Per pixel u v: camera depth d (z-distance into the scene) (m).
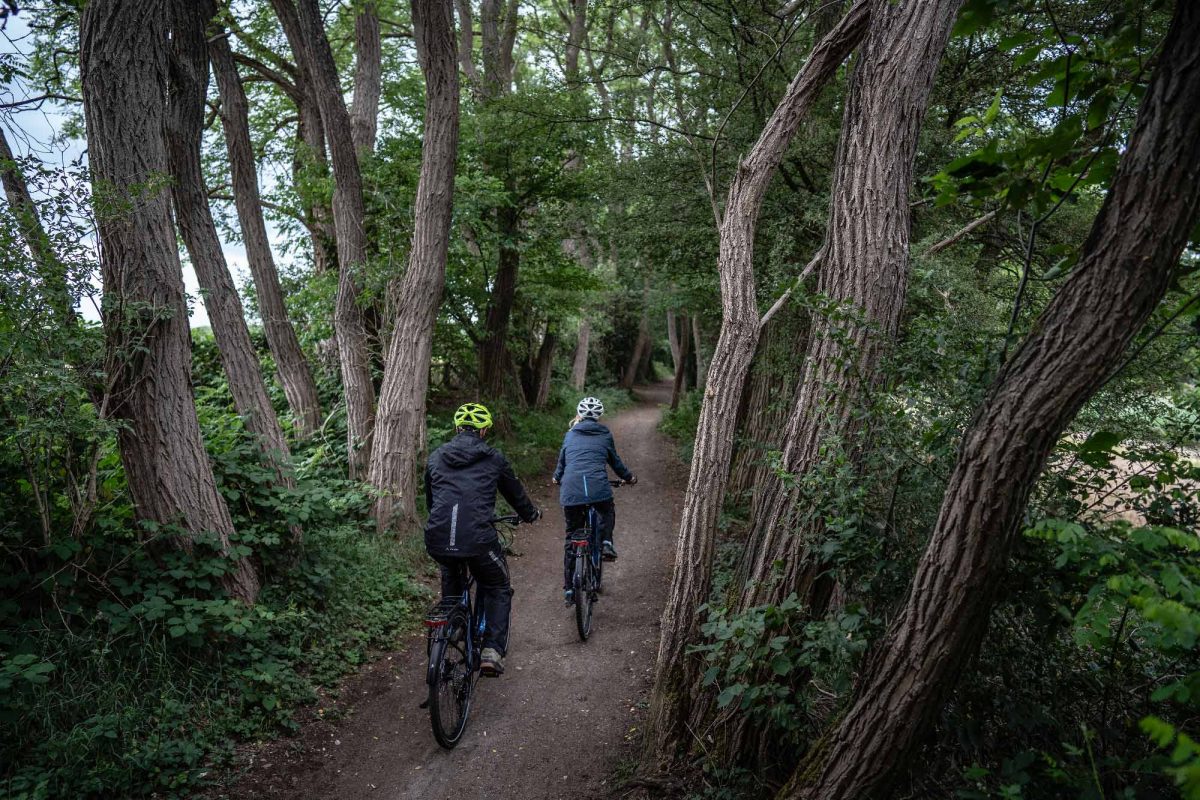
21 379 3.56
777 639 2.73
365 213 10.02
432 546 4.12
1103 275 1.67
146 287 4.26
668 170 9.30
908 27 3.10
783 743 3.07
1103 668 2.41
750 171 3.72
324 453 8.49
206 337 12.40
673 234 9.66
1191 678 1.54
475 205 10.35
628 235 10.68
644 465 14.57
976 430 1.91
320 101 8.20
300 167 11.43
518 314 16.50
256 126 13.18
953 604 1.97
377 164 10.24
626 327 34.47
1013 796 1.78
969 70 7.17
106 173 4.21
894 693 2.11
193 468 4.52
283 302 8.97
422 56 7.40
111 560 4.13
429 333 7.68
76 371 3.95
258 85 12.79
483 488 4.23
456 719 4.11
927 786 2.42
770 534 3.19
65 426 3.67
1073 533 1.65
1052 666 2.42
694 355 32.22
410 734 4.15
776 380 9.05
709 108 8.72
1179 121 1.56
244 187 8.52
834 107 7.80
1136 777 2.02
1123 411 2.62
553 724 4.31
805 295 2.86
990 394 1.92
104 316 4.11
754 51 7.80
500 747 4.04
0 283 3.45
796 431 3.19
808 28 8.09
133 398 4.25
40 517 3.95
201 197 6.25
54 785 3.07
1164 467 2.06
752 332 3.71
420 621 5.72
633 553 8.22
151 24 4.29
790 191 8.05
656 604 6.42
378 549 6.70
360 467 8.21
